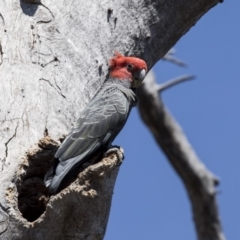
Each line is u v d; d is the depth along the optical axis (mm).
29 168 9977
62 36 11477
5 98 10336
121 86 12055
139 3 13133
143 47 13453
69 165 9828
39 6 11531
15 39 11016
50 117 10492
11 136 9977
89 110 10820
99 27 12188
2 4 11312
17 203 9594
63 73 11102
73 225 9578
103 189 9492
